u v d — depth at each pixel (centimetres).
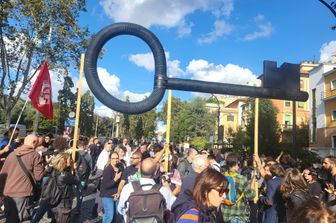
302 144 3350
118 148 893
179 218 284
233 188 538
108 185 680
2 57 1903
